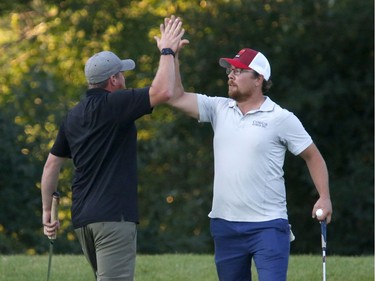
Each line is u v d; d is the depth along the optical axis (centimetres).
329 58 6250
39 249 5191
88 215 1923
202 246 5597
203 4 6391
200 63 6244
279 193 2012
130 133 1947
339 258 3241
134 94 1919
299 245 6222
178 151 6319
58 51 6712
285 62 6244
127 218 1927
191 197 6375
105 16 6525
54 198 2052
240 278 2039
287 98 6122
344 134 6266
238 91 2019
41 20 6619
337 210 6031
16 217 5278
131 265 1944
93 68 1973
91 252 1988
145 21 6562
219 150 2023
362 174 6056
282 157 2023
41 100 5653
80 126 1950
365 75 6222
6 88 6331
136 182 1959
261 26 6238
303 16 6222
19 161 5272
